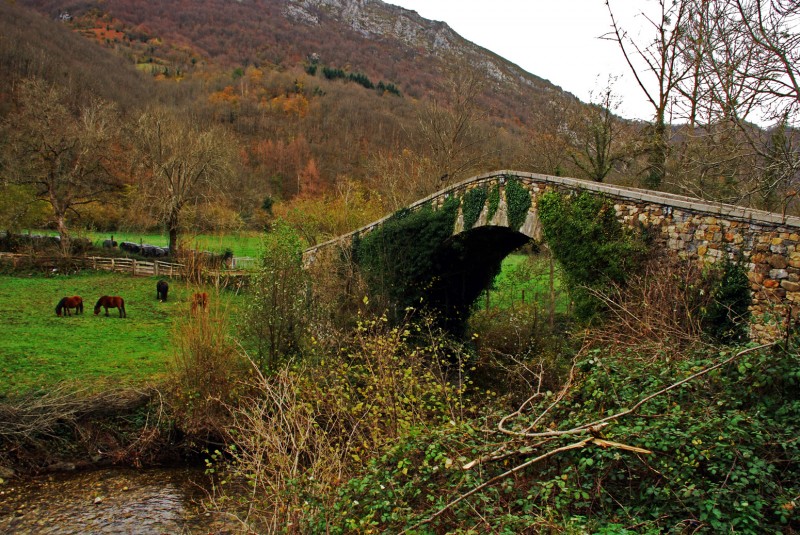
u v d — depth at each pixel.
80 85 60.34
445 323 20.81
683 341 8.56
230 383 14.25
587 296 12.45
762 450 5.84
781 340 6.69
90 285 29.33
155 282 30.61
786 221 8.88
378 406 9.67
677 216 10.96
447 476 6.95
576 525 5.26
